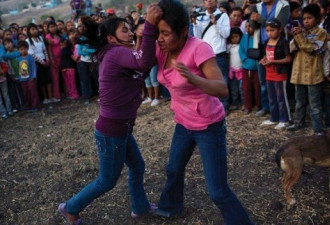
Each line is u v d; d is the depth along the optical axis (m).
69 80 8.13
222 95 2.25
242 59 5.53
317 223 3.12
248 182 3.81
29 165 4.80
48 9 29.44
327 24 4.96
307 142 3.40
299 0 6.08
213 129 2.58
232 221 2.72
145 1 18.08
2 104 7.16
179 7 2.24
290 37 5.18
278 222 3.18
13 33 8.71
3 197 4.00
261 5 5.08
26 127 6.52
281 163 3.39
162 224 3.28
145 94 7.35
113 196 3.77
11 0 35.72
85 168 4.50
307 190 3.58
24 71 7.25
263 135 4.89
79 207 3.08
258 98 5.68
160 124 5.79
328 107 4.86
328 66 4.48
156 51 2.52
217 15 5.44
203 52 2.32
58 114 7.16
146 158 4.57
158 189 3.84
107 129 2.72
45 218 3.54
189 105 2.54
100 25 2.67
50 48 7.93
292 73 4.70
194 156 4.45
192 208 3.45
